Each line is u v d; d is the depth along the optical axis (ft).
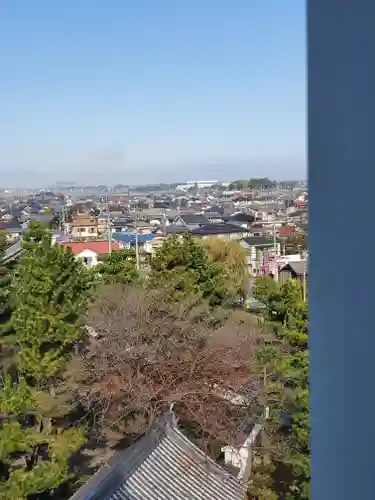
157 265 56.44
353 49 3.29
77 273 40.09
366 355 3.34
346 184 3.40
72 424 39.83
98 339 44.52
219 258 75.97
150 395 38.88
